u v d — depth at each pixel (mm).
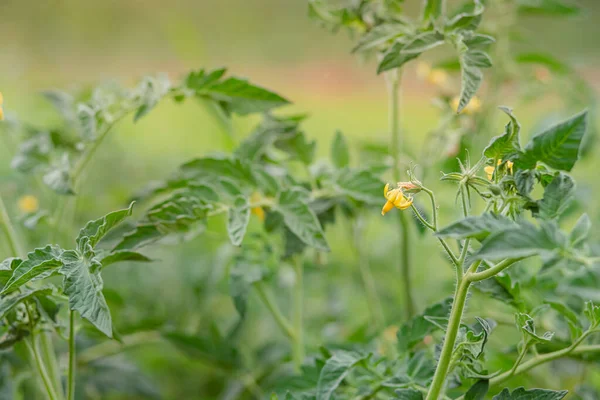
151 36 4121
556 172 1163
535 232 1099
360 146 1558
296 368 1382
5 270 1175
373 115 3281
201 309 1702
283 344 1505
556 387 1434
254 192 1345
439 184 1651
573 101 1718
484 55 1224
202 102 1462
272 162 1423
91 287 1166
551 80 1621
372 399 1271
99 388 1440
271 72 4086
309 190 1394
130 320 1544
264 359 1493
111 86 1425
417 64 1533
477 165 1164
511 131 1146
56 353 1460
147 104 1330
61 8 3848
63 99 1459
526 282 1333
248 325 1727
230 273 1337
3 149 2445
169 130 2824
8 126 1451
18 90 3131
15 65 3506
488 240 1097
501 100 1593
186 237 1276
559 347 1310
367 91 3793
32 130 1443
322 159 1451
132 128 2705
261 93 1339
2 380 1360
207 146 2486
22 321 1226
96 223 1187
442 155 1482
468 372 1204
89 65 3854
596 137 1804
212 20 4477
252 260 1352
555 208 1146
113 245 1297
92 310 1158
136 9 4133
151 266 1779
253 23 4508
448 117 1460
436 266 2023
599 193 1995
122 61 3938
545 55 1545
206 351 1448
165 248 1818
